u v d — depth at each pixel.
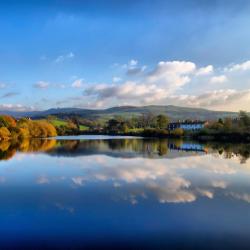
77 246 18.52
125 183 36.56
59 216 23.72
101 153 74.69
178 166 52.00
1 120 156.00
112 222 22.44
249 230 21.03
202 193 31.62
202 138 153.88
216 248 18.31
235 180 39.06
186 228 21.39
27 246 18.41
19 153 74.12
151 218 23.34
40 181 37.81
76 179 39.12
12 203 27.36
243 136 135.88
